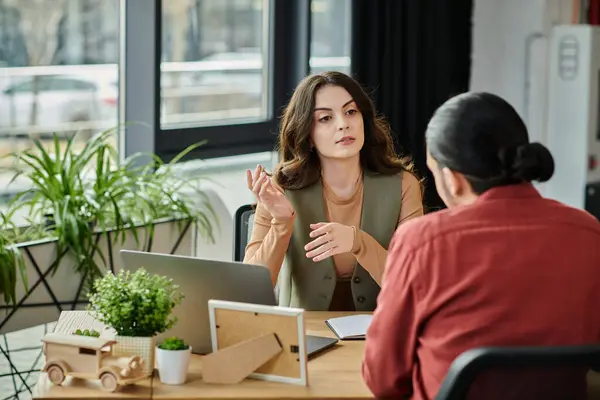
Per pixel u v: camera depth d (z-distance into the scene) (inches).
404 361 77.7
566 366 70.1
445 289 74.3
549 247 74.3
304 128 109.5
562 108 236.1
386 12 213.2
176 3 186.5
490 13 239.6
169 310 85.7
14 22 164.6
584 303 74.7
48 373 82.6
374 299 111.0
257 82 206.2
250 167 205.5
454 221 75.5
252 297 88.9
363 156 114.2
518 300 73.5
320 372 87.4
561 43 234.4
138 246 147.6
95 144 155.2
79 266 142.7
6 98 164.9
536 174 75.2
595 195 234.4
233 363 83.7
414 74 221.0
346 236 104.0
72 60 173.3
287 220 106.3
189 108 191.9
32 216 155.7
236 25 199.9
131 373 81.5
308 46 209.6
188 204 169.0
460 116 75.9
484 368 70.0
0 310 136.2
